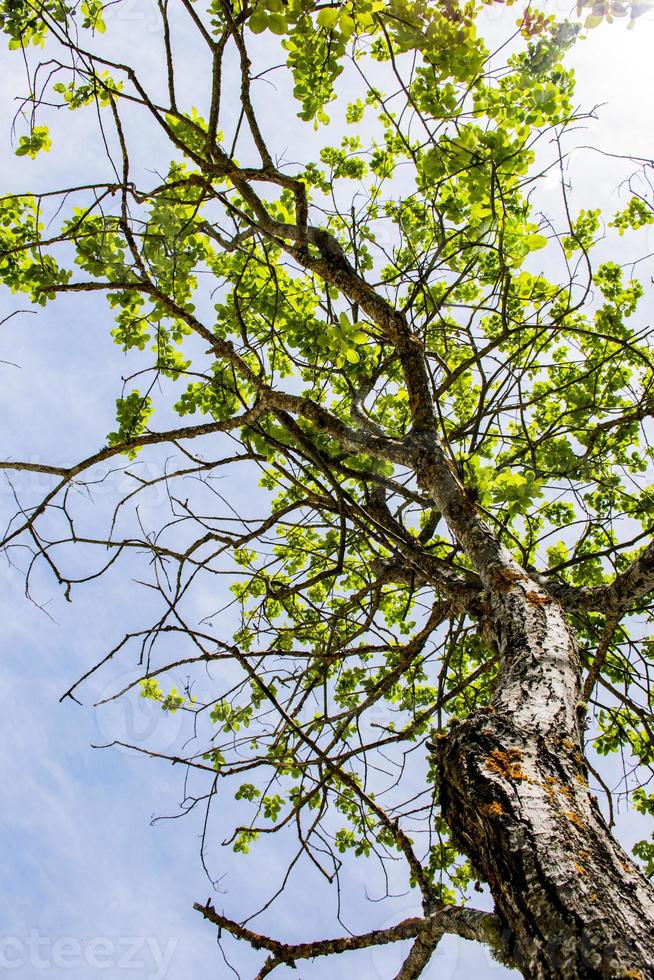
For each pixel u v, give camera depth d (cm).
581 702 166
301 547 460
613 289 458
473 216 348
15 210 375
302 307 418
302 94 321
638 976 97
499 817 127
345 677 472
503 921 128
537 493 291
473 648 448
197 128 269
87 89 346
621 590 239
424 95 317
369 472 330
